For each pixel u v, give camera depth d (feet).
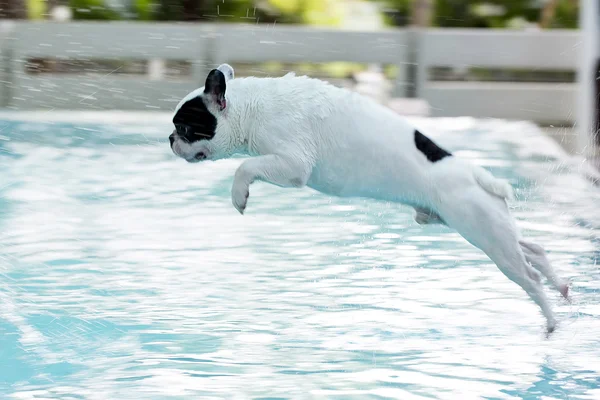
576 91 53.21
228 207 32.78
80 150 41.52
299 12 73.87
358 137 19.71
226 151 20.16
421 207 20.35
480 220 19.57
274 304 22.89
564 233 29.71
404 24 74.33
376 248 27.89
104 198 33.68
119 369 18.70
